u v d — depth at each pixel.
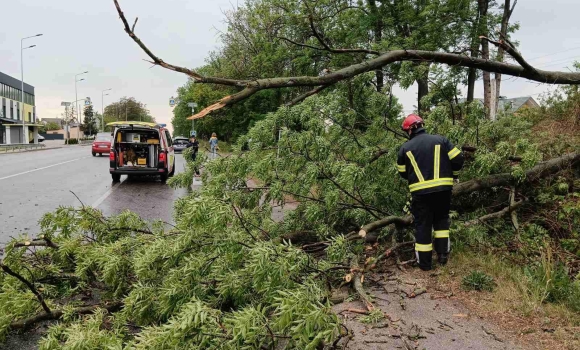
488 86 17.59
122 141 14.30
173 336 2.33
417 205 4.55
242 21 26.25
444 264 4.64
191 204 3.17
